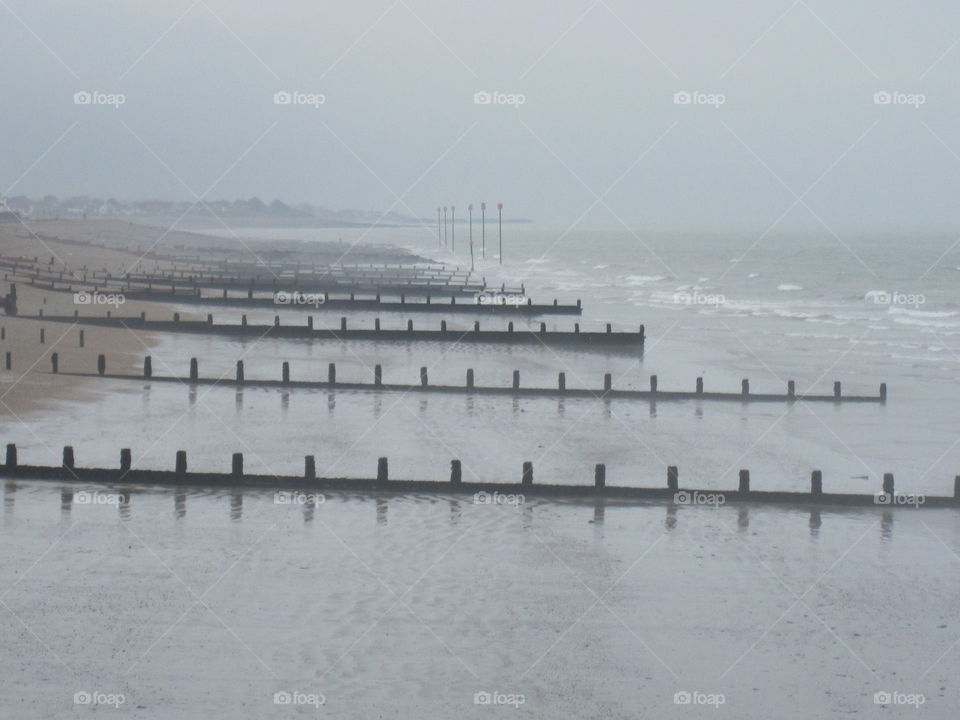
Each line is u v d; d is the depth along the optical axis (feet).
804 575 69.92
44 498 83.71
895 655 57.98
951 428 121.70
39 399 122.42
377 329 189.37
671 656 57.31
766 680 54.65
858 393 146.30
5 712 49.32
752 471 99.66
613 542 76.02
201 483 88.07
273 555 71.51
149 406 122.42
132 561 69.67
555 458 102.47
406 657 56.29
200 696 51.44
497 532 77.82
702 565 71.56
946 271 483.10
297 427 114.21
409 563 70.69
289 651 56.65
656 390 137.08
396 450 104.37
